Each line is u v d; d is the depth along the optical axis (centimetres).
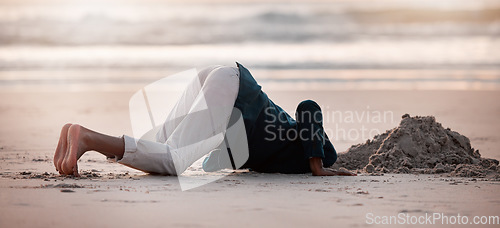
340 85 1981
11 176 564
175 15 4266
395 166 641
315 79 2119
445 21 4262
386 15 4316
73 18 4059
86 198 456
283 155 602
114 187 504
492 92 1828
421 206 448
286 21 4100
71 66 2495
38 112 1395
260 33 3662
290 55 2783
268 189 509
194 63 2506
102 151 545
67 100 1650
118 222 387
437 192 504
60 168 557
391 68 2442
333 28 3934
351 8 4466
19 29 3706
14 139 938
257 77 2142
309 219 400
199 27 3856
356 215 414
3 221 387
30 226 376
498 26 4031
